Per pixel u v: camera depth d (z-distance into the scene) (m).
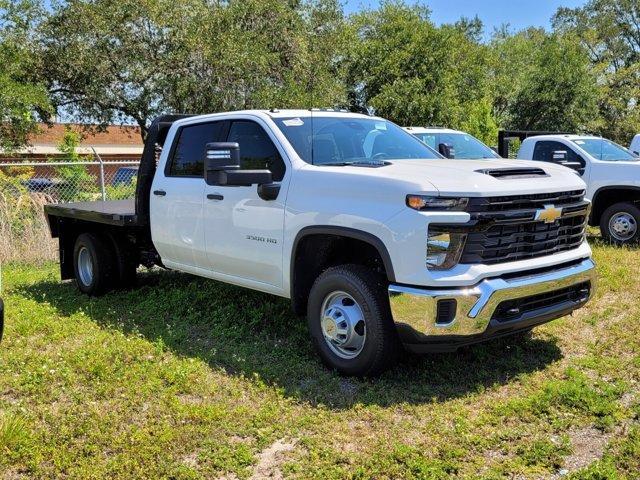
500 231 4.18
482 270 4.05
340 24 23.31
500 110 33.97
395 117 23.66
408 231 4.01
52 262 9.62
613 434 3.63
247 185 4.80
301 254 4.80
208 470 3.31
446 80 24.27
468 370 4.62
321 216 4.53
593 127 31.72
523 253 4.32
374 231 4.18
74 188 12.52
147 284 7.57
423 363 4.73
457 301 3.97
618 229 9.95
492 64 34.88
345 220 4.37
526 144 11.40
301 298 4.91
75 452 3.47
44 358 4.89
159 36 19.66
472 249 4.07
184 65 19.52
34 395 4.27
